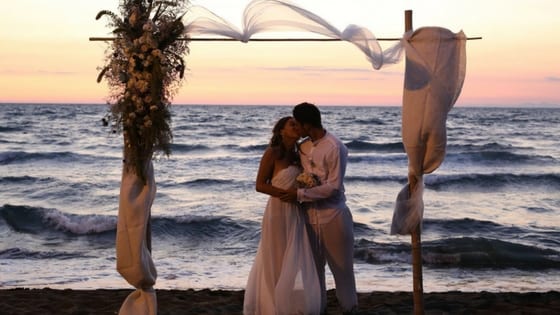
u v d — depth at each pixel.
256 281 5.60
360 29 5.05
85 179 22.73
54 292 8.27
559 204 19.19
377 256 11.71
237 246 13.45
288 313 5.39
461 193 21.12
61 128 45.88
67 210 18.14
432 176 22.12
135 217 4.96
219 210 17.28
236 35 5.17
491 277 10.56
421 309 5.12
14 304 7.30
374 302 7.57
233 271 10.85
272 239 5.49
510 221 16.38
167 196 19.69
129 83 4.90
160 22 4.99
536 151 33.81
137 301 5.16
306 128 5.47
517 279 10.43
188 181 21.97
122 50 4.97
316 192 5.37
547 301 7.52
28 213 15.33
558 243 13.83
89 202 19.23
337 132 46.38
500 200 19.78
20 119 56.38
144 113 4.93
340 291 5.73
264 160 5.49
